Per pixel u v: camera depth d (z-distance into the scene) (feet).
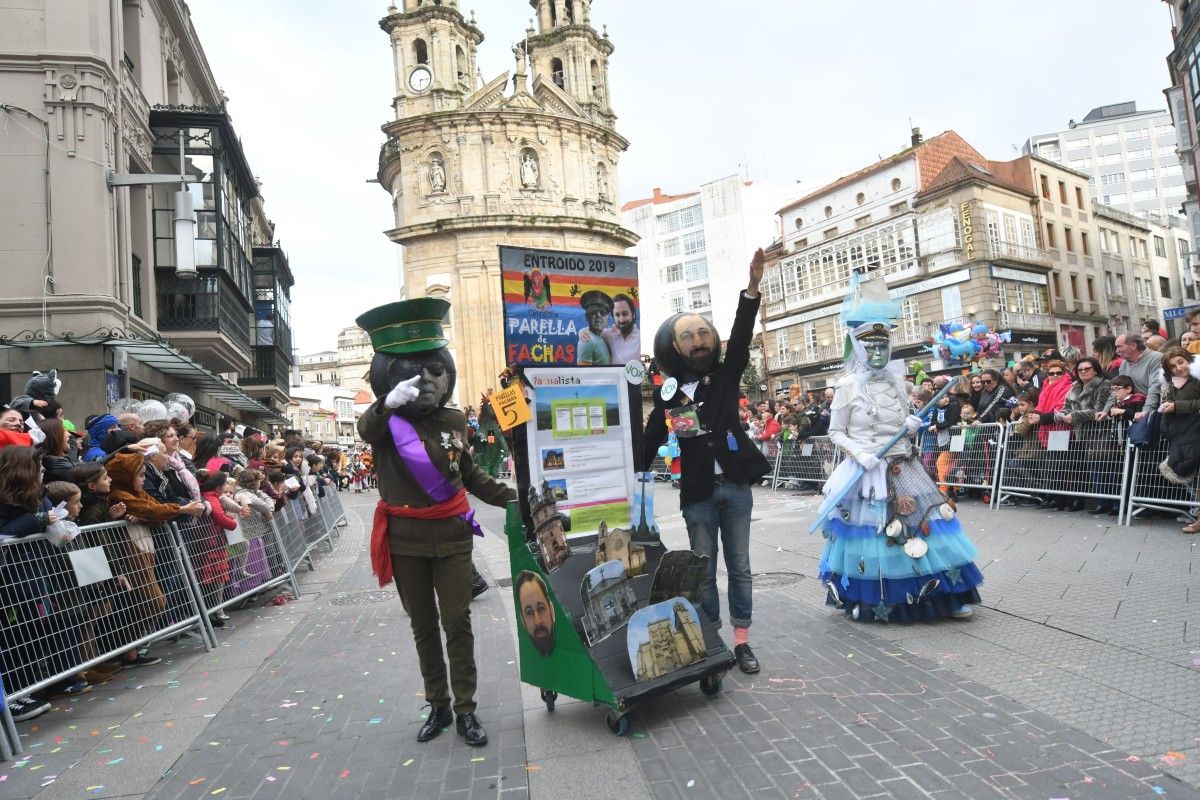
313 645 19.79
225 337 56.24
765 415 53.98
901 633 16.16
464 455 13.12
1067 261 145.18
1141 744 10.26
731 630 17.42
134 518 18.52
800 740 11.32
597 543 13.75
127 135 46.47
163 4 57.82
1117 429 27.02
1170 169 342.23
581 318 14.21
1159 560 19.94
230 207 59.72
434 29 145.79
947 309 127.65
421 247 144.36
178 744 13.25
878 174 140.46
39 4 40.91
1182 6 90.79
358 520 60.08
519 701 14.35
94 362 39.45
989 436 33.37
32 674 14.98
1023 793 9.29
